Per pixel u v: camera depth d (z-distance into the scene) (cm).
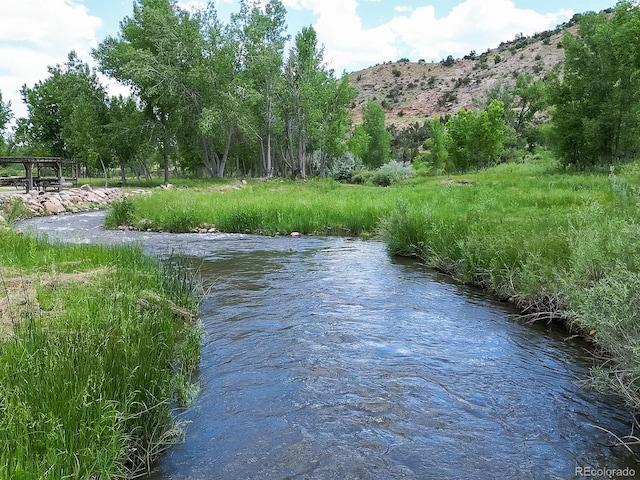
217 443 368
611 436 383
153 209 1852
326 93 4750
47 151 5191
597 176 2748
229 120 4347
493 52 14325
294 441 369
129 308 532
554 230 827
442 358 533
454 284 875
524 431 388
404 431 384
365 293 805
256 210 1734
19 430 292
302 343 572
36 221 1894
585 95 3438
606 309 405
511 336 606
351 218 1622
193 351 515
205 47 4156
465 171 5216
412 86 13662
